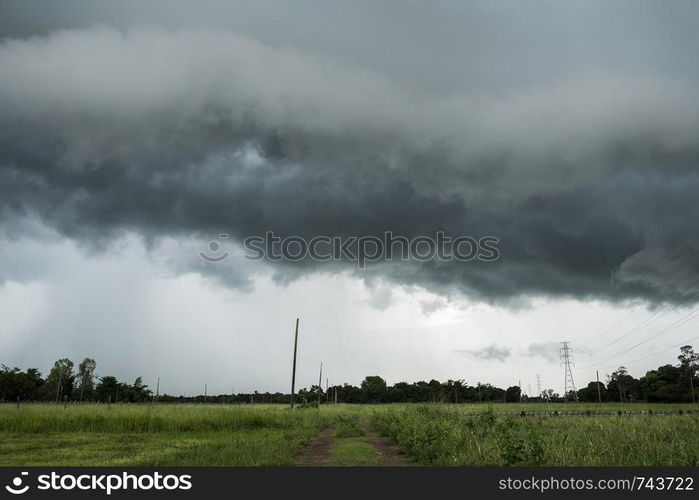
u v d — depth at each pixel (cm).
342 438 2559
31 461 1608
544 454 1298
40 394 10262
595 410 6981
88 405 3772
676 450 1338
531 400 16225
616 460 1333
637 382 14925
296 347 5872
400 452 1867
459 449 1523
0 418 2858
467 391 15488
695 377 12838
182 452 1806
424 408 3428
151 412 3186
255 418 3322
